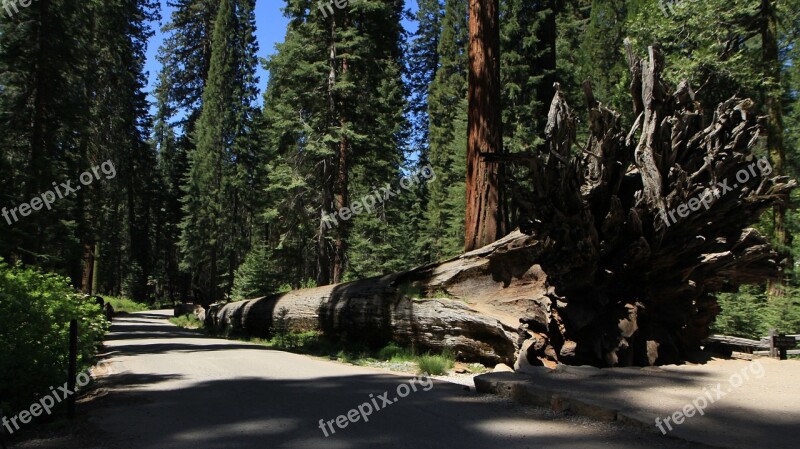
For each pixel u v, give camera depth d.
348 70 24.02
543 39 24.20
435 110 40.38
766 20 18.06
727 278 10.39
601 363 9.48
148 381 9.36
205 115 53.75
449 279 12.83
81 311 10.79
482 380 8.07
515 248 11.70
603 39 26.45
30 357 6.88
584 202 9.47
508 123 24.98
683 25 18.34
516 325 10.20
